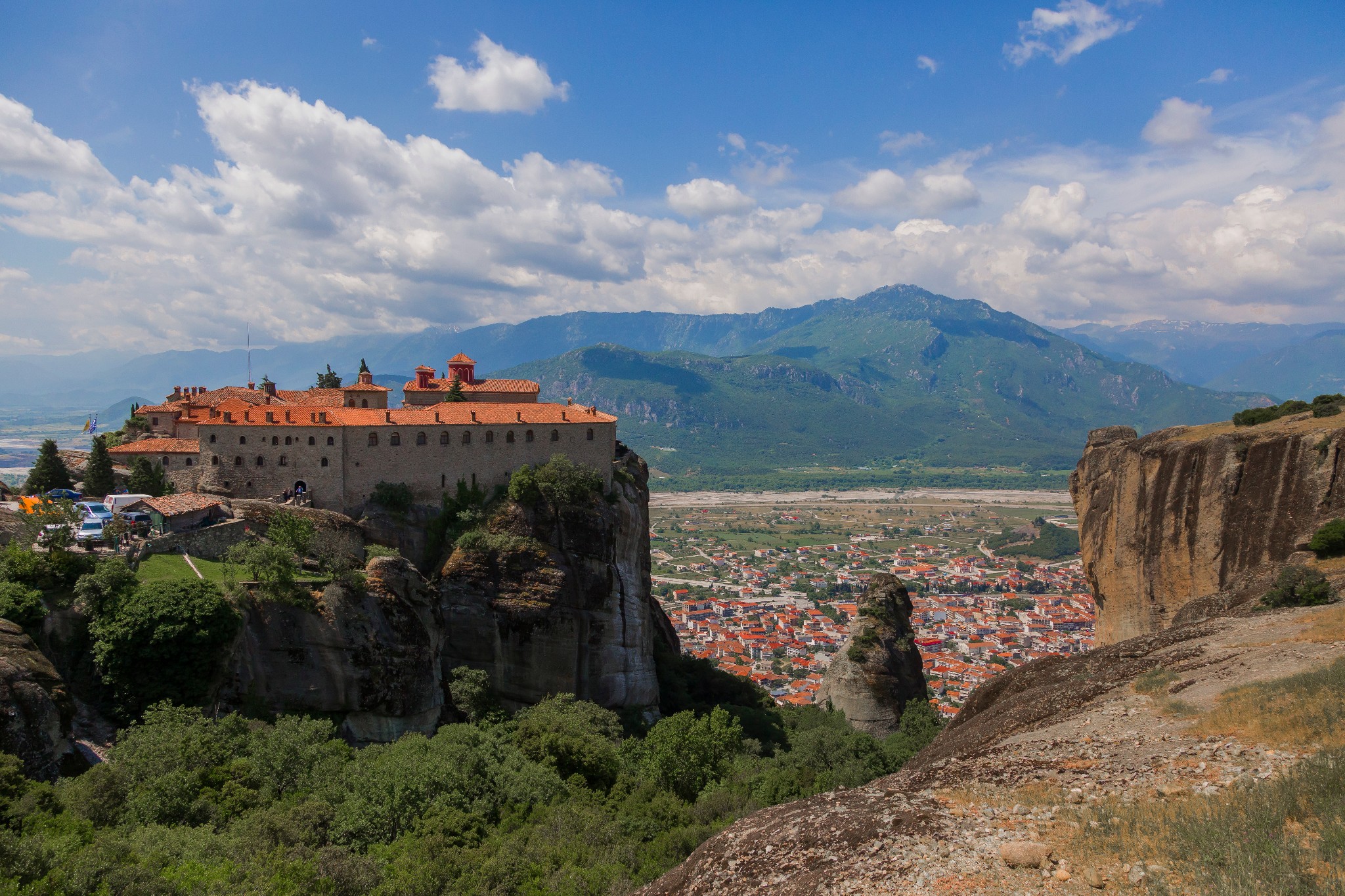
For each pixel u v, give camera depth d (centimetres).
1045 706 4112
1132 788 2677
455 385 12706
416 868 4619
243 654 7088
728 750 8612
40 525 7325
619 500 11138
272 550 7612
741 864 2748
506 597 9750
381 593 8150
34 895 3578
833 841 2673
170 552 7788
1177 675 3891
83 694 6250
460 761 6378
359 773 5938
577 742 7675
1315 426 7638
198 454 9712
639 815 6244
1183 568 8362
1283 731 2806
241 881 4103
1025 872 2214
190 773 5306
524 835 5506
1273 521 7462
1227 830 2173
